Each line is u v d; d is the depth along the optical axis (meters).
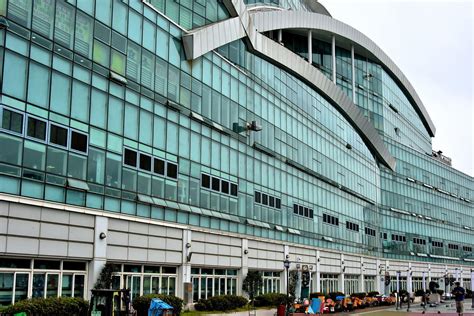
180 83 33.94
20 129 22.45
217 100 38.22
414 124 101.94
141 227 28.91
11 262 22.05
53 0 24.72
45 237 23.14
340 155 62.81
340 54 74.75
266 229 43.41
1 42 21.95
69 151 24.80
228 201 38.25
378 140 76.00
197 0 37.50
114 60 28.27
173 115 32.84
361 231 68.12
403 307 52.22
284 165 48.06
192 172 34.25
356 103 77.12
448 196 102.75
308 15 61.66
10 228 21.69
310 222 52.44
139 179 29.27
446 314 40.06
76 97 25.52
